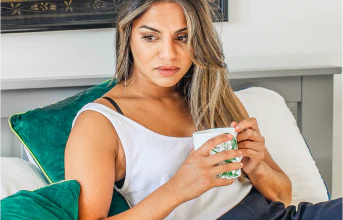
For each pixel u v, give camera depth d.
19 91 1.63
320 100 1.88
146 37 1.23
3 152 1.66
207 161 1.11
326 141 1.90
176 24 1.20
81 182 1.17
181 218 1.29
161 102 1.37
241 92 1.73
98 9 1.68
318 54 1.92
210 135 1.11
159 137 1.28
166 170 1.27
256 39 1.86
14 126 1.34
